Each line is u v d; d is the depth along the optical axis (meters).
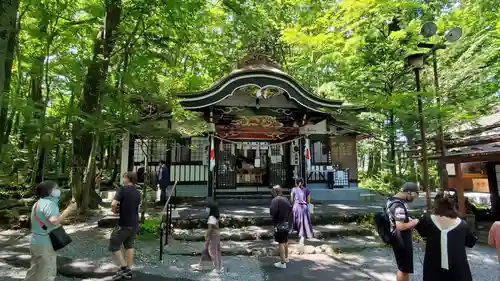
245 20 9.81
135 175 5.14
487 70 9.83
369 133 11.45
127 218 4.82
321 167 13.83
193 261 5.77
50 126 8.03
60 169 15.52
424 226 3.39
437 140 8.59
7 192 11.16
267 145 11.25
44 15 9.06
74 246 6.40
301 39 10.36
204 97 9.51
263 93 9.67
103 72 8.82
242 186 12.54
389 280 4.96
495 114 9.43
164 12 9.07
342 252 6.54
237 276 5.10
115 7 9.38
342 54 11.81
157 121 8.64
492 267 5.57
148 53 10.47
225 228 7.77
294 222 6.91
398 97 8.17
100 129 7.56
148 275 5.05
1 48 4.41
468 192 11.84
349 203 11.06
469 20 10.64
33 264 3.84
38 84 11.48
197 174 12.26
